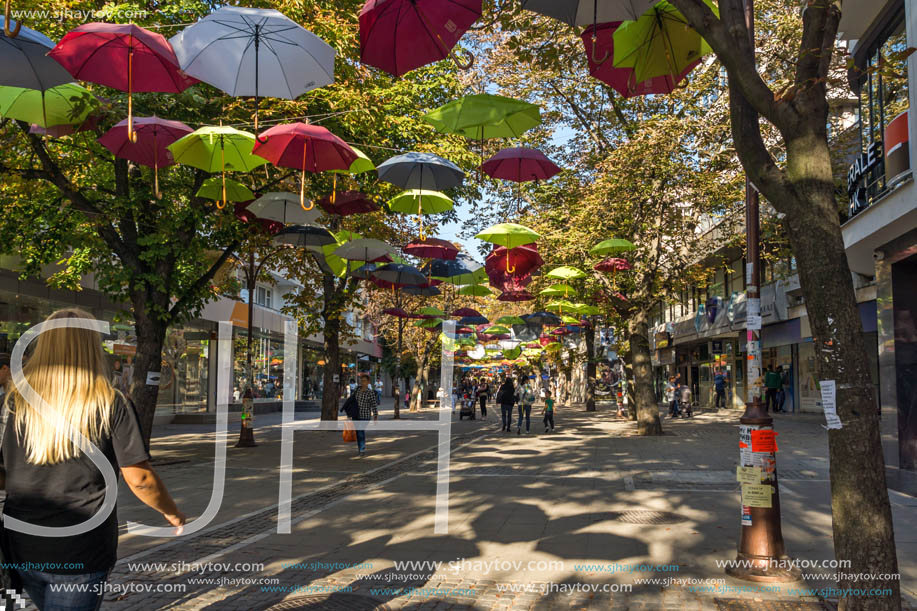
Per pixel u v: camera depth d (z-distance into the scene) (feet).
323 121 44.34
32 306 68.54
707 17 15.92
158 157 32.19
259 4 40.04
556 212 71.82
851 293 14.89
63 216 45.52
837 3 15.26
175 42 25.59
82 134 42.52
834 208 15.14
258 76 26.45
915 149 36.78
